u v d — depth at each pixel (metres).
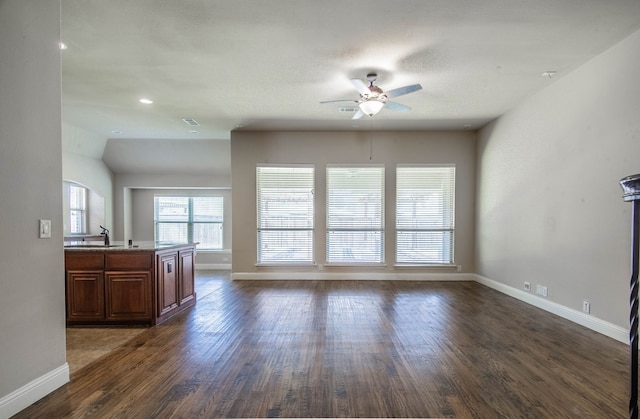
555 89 3.81
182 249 4.14
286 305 4.32
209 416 1.92
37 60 2.05
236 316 3.86
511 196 4.76
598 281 3.26
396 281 5.84
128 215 7.48
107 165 7.11
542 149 4.06
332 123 5.49
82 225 6.89
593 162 3.30
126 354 2.79
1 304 1.85
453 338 3.14
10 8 1.89
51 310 2.16
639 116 2.81
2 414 1.84
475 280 5.88
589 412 1.95
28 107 2.00
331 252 6.04
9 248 1.89
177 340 3.11
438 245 6.00
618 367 2.52
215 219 7.59
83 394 2.14
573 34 2.79
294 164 6.01
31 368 2.02
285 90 4.00
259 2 2.34
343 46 2.96
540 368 2.51
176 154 6.93
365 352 2.82
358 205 6.03
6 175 1.87
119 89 3.96
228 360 2.67
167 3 2.34
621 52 2.95
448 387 2.25
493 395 2.14
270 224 6.06
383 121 5.37
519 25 2.64
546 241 4.02
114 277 3.53
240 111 4.82
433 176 6.00
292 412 1.96
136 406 2.02
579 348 2.88
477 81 3.76
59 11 2.20
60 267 2.22
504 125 4.94
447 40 2.86
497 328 3.41
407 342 3.04
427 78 3.66
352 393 2.17
